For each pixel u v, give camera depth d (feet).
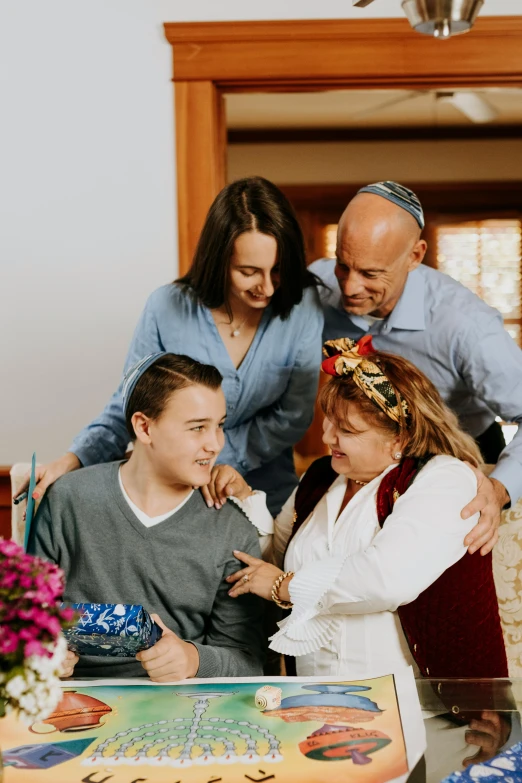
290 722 3.77
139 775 3.34
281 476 7.16
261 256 5.65
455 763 3.49
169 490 4.99
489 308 6.80
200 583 5.01
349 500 5.04
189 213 8.95
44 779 3.32
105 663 4.96
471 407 7.21
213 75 8.81
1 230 9.04
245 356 6.43
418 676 4.80
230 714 3.86
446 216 20.79
